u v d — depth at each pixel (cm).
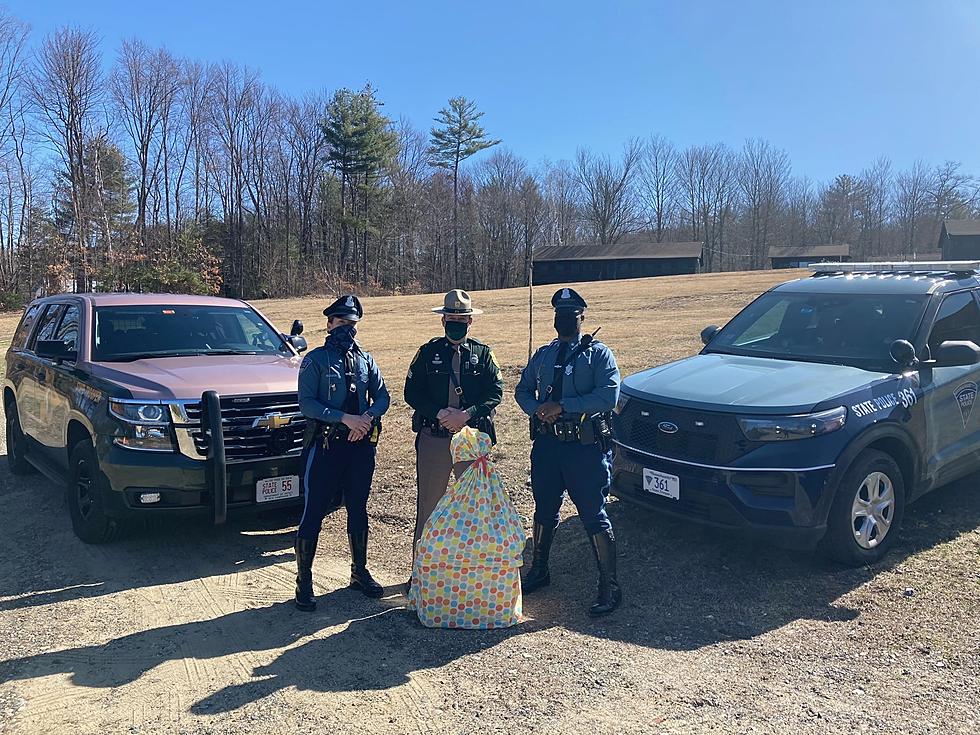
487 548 428
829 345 580
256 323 727
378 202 6738
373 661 391
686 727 324
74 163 5106
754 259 9412
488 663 386
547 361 455
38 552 568
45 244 4300
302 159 6612
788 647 394
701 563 503
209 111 6050
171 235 5491
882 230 9219
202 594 487
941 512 567
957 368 558
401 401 1054
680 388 521
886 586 455
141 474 516
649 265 6888
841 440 467
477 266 7856
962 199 8762
